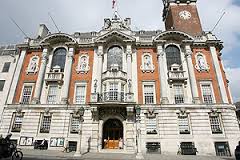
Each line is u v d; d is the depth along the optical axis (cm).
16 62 3234
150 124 2650
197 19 3656
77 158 1825
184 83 2867
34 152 2195
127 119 2638
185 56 3050
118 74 2862
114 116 2678
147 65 3041
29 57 3222
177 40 3156
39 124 2717
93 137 2594
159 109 2695
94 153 2339
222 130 2566
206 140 2519
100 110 2695
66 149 2467
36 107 2800
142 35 3325
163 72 2925
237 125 2584
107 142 2673
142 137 2570
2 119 2772
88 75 3005
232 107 2662
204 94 2830
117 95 2745
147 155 2269
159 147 2520
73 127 2700
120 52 3148
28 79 3045
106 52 3145
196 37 3225
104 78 2875
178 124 2620
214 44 3089
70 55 3116
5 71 3200
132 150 2502
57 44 3262
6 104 2850
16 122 2772
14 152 1556
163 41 3089
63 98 2831
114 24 3441
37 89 2903
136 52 3130
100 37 3111
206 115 2636
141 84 2900
